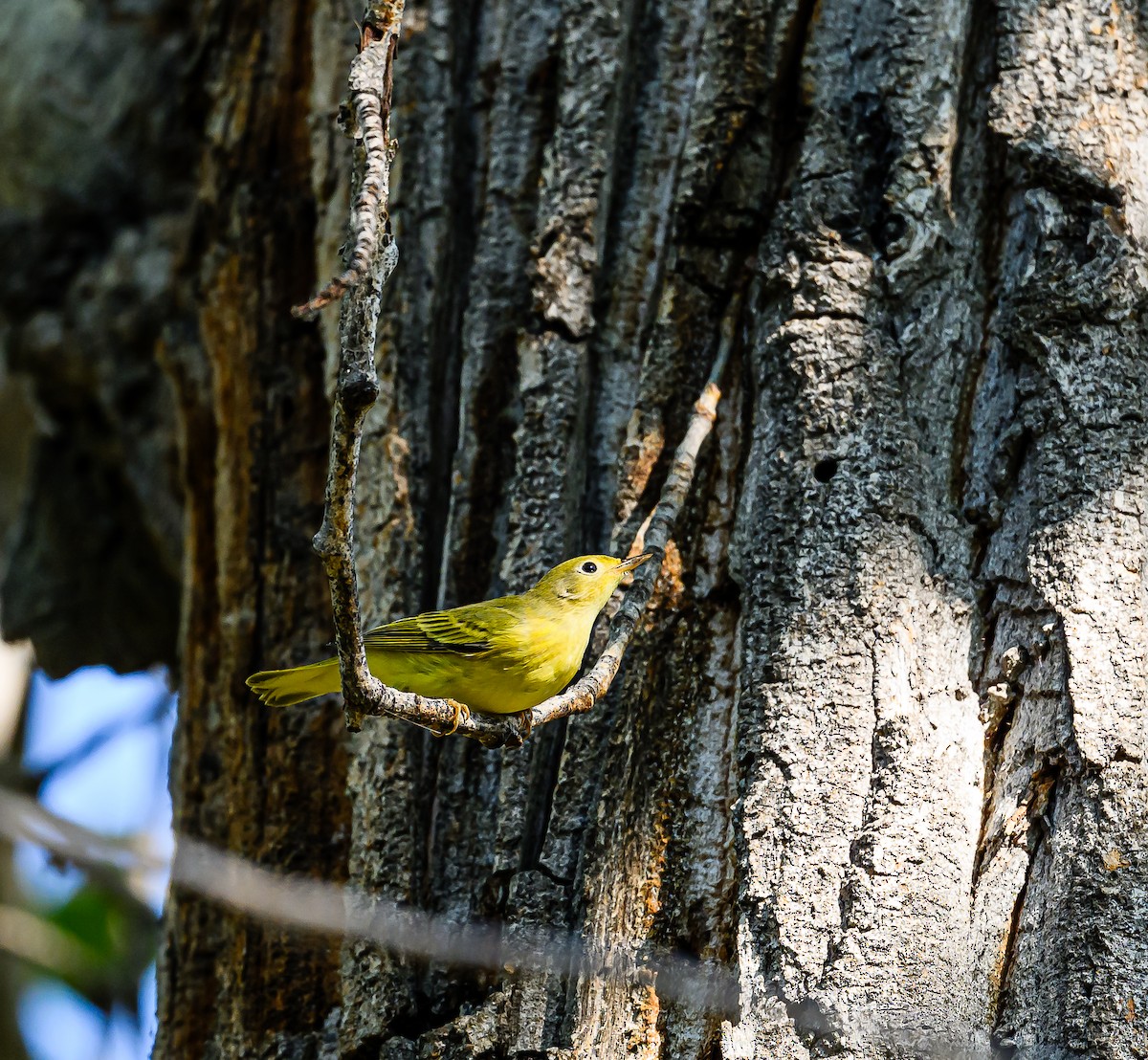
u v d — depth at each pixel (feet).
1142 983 16.46
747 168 21.31
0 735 45.29
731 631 19.97
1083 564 18.47
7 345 38.47
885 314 20.11
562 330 22.17
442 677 21.71
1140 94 20.83
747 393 20.80
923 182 20.48
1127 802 17.30
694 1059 17.58
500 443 22.65
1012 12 21.08
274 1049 21.90
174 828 25.80
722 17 21.84
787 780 17.93
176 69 38.52
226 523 25.58
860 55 21.47
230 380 26.18
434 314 23.48
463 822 21.02
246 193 26.86
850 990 16.58
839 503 19.15
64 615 38.83
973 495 19.49
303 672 22.43
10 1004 41.78
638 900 18.69
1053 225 20.11
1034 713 18.16
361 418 14.19
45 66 38.63
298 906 21.35
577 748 20.06
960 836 17.53
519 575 21.65
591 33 23.20
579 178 22.59
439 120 24.14
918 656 18.44
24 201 38.73
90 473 38.83
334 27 26.00
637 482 21.06
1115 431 19.06
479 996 19.66
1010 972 17.06
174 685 38.96
